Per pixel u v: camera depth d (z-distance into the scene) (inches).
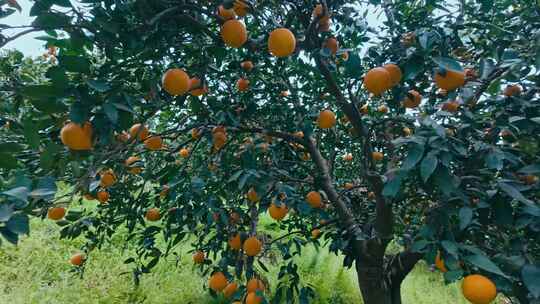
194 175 113.9
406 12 94.7
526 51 72.4
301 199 100.5
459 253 49.8
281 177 106.3
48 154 48.9
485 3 78.5
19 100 69.1
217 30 75.9
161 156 125.0
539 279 47.2
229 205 108.5
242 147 114.8
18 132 74.4
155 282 186.9
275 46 65.6
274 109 112.3
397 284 129.5
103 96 47.1
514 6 87.3
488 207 58.3
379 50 85.0
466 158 64.8
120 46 55.0
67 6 47.0
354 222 118.0
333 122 97.2
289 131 121.3
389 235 105.3
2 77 78.8
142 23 55.7
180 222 108.5
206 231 108.8
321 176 119.0
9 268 178.4
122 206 120.6
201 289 181.8
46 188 45.4
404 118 73.3
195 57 70.8
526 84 75.7
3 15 49.4
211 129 102.9
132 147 66.3
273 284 185.2
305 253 227.0
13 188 43.4
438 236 54.6
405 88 71.1
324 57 73.6
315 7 78.8
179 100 73.1
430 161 50.1
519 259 51.2
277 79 111.1
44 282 177.9
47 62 119.4
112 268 196.5
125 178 118.0
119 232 231.0
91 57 62.7
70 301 164.2
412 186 82.4
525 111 68.7
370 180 91.6
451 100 74.2
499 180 56.7
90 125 48.1
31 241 207.2
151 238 125.3
